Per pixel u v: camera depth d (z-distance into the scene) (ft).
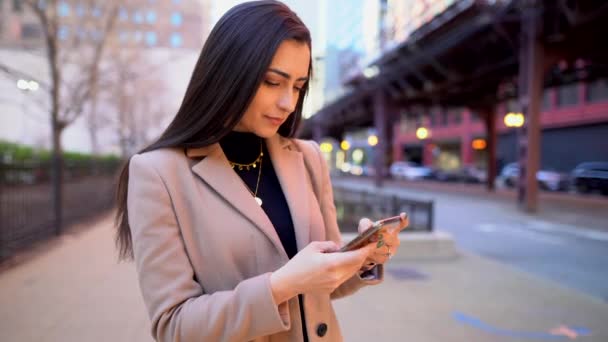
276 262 3.02
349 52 52.16
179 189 2.97
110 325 10.99
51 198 27.89
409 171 119.96
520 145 42.91
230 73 2.78
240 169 3.46
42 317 11.50
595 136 82.28
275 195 3.49
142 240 2.73
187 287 2.69
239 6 2.94
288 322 2.57
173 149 3.09
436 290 15.21
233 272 2.88
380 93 72.38
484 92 64.13
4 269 16.66
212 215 2.95
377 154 73.67
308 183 3.80
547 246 25.63
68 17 33.42
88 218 32.24
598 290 16.37
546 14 38.42
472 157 123.75
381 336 11.09
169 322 2.54
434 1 42.98
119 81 39.58
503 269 18.40
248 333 2.49
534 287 15.79
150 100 81.35
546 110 93.30
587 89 83.30
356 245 2.62
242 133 3.51
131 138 72.23
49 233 23.79
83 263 17.62
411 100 72.59
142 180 2.86
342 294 3.67
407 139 155.12
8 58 40.70
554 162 92.27
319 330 3.28
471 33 41.52
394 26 48.96
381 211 26.50
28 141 87.71
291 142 3.92
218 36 2.89
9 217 21.27
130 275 15.71
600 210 41.06
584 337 11.42
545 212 41.96
